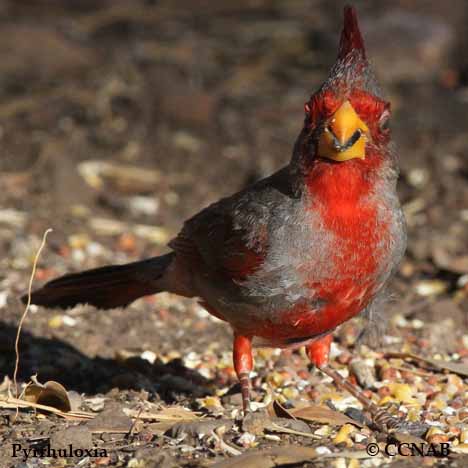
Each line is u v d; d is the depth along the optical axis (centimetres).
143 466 806
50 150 1788
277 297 905
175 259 1041
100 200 1669
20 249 1430
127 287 1108
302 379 1075
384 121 887
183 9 2425
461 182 1708
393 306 1304
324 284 895
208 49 2222
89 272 1102
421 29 2161
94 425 893
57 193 1659
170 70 2111
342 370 1097
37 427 902
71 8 2405
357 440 871
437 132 1888
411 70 2116
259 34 2288
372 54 2122
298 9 2405
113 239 1528
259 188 958
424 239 1495
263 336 954
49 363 1115
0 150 1809
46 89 2038
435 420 945
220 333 1237
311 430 894
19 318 1230
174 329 1243
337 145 852
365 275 899
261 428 876
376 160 880
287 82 2097
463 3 2275
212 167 1792
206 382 1089
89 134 1888
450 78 2106
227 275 946
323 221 884
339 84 882
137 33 2289
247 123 1936
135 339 1205
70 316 1252
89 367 1109
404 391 1024
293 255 893
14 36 2156
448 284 1384
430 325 1233
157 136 1894
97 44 2228
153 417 917
